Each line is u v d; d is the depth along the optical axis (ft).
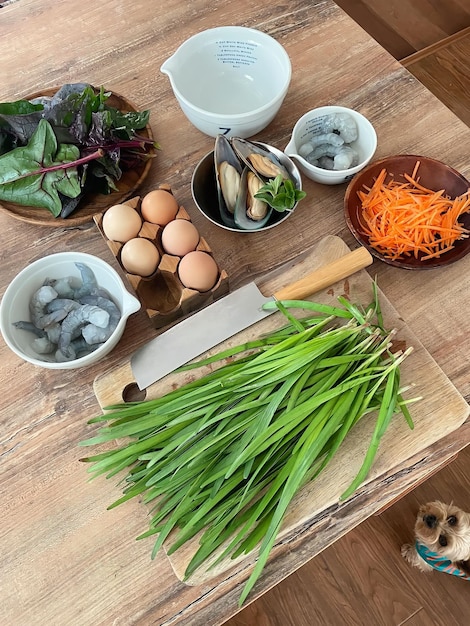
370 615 4.26
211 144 3.24
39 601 2.26
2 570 2.31
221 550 2.30
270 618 4.26
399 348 2.61
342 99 3.34
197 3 3.69
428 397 2.52
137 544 2.34
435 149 3.17
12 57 3.54
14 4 3.74
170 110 3.33
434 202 2.85
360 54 3.48
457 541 3.60
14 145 2.89
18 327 2.56
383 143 3.19
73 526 2.38
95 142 2.82
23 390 2.63
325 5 3.65
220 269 2.83
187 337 2.60
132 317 2.78
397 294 2.82
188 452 2.23
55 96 2.99
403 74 3.40
